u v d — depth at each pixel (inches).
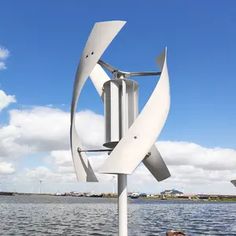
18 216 2716.5
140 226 2046.0
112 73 670.5
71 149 654.5
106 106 655.1
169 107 625.3
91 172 682.2
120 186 647.1
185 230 1877.5
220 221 2487.7
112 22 612.7
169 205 6013.8
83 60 625.6
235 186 833.5
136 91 662.5
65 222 2231.8
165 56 614.9
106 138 645.3
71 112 643.5
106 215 2933.1
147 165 733.9
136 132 589.0
